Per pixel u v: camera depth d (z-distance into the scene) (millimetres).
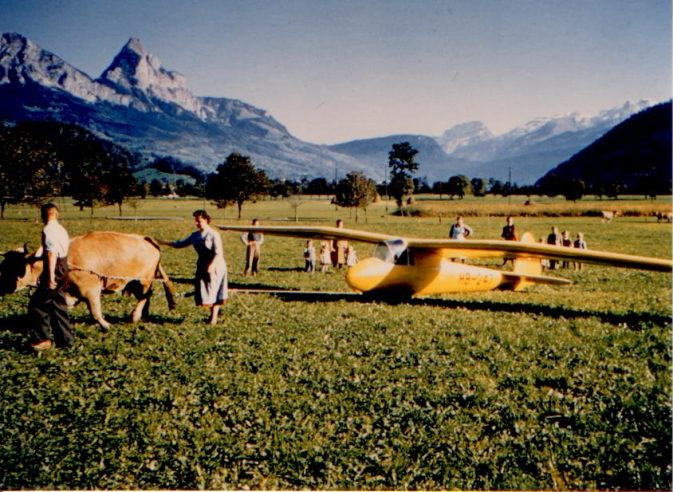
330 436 5500
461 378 7098
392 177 115625
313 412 6020
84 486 4688
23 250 8875
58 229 8125
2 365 7445
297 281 16812
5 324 9688
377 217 76438
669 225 57969
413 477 4816
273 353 8133
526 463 5027
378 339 9047
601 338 9359
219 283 9883
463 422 5770
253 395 6465
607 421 5840
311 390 6594
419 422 5785
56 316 8203
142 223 50812
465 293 14656
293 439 5398
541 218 76250
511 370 7449
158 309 11445
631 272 20875
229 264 21688
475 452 5180
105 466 4988
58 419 5820
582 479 4812
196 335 9094
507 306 12609
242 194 66688
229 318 10602
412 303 12898
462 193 166750
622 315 11602
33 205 50781
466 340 8984
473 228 52938
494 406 6184
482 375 7238
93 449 5234
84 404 6184
